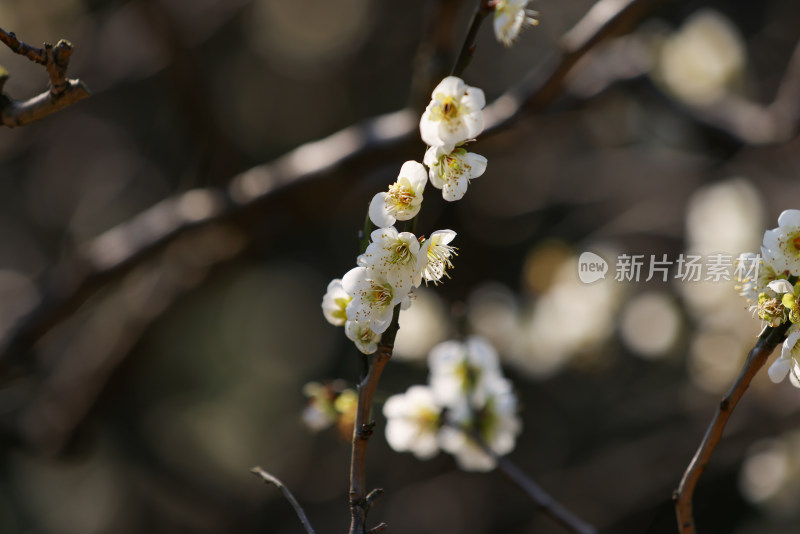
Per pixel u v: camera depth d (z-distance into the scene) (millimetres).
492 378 1960
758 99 4926
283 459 6344
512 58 6398
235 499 5258
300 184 2988
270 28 7004
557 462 5504
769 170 4680
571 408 5504
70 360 4039
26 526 5480
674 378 5195
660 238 4941
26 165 6703
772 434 3809
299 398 6969
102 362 3969
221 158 3541
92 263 3127
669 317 3686
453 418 1927
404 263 1135
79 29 4988
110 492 5488
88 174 6691
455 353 1962
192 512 5355
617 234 5000
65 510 5539
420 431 1928
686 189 5188
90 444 4043
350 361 7211
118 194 6570
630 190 5840
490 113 2682
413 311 3188
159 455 5184
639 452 5121
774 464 3721
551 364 3734
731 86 3689
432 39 2426
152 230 3164
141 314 3938
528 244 6320
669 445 5031
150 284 3953
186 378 6508
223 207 3111
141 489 5387
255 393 6918
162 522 5445
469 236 6230
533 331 3721
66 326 4641
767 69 5484
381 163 2930
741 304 3504
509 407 1946
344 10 7113
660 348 3697
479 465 1921
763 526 4945
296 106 7129
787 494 3676
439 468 5910
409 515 5715
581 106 3531
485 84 6375
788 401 3760
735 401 1229
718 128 3646
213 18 5578
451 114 1103
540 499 1834
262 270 7332
